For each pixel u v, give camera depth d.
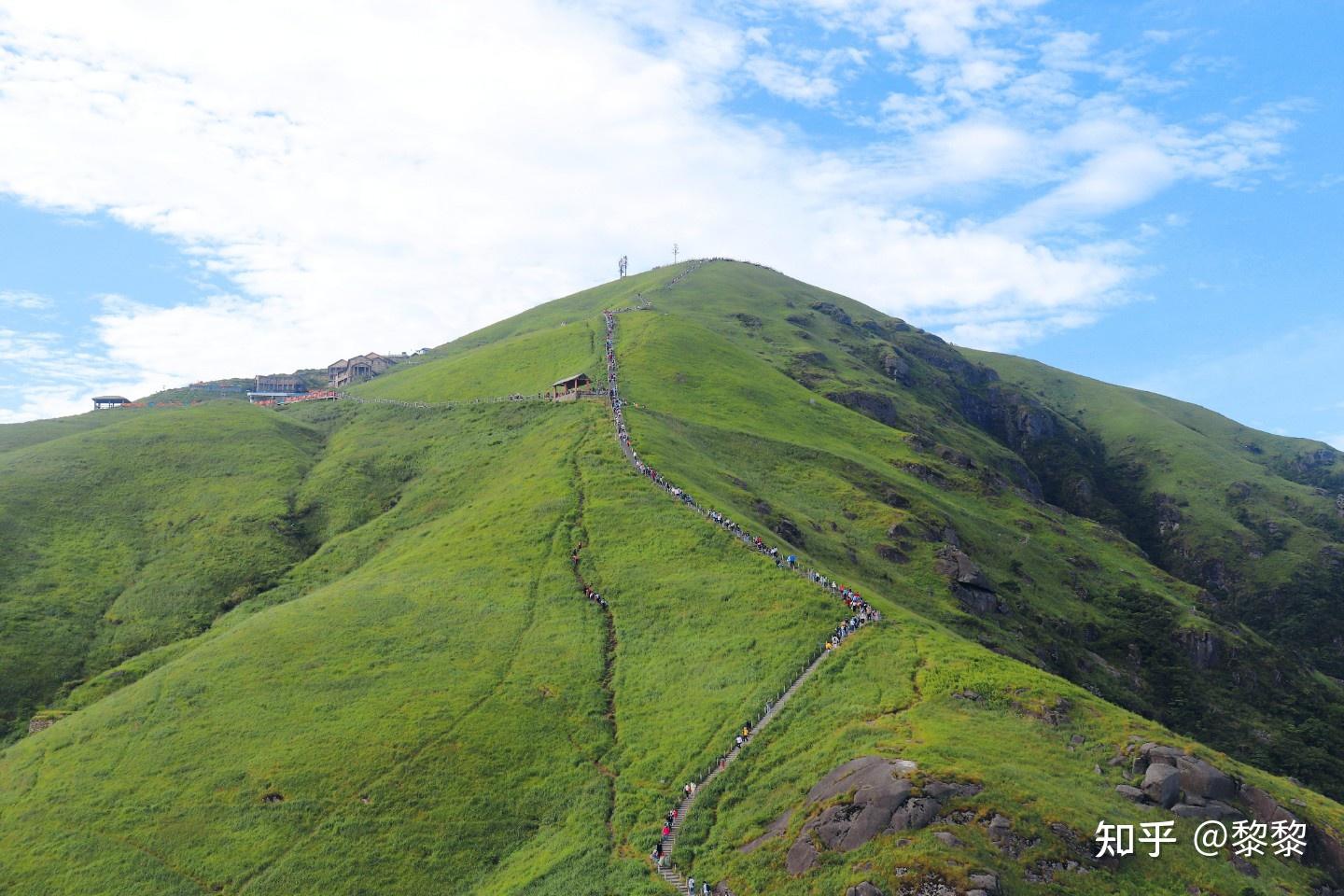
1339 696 170.25
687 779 65.69
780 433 166.12
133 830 65.38
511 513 111.25
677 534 100.75
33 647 100.88
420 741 71.62
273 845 63.00
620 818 63.09
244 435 165.38
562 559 98.56
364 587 98.75
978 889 46.06
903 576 126.44
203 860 62.34
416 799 66.31
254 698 78.81
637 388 166.38
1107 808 54.22
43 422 187.75
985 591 134.25
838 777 58.09
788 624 82.25
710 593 89.19
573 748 71.56
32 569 115.06
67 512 129.62
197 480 145.38
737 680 75.38
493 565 99.44
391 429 172.00
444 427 163.62
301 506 138.25
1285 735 146.50
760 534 103.75
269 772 69.44
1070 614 157.12
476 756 70.31
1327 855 55.41
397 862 61.22
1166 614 166.12
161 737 75.19
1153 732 62.59
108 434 158.00
